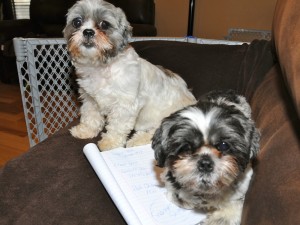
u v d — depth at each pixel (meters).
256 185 0.34
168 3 1.63
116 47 0.55
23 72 0.69
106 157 0.49
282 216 0.26
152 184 0.44
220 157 0.39
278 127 0.38
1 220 0.41
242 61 0.66
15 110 1.25
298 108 0.27
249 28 1.46
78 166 0.50
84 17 0.55
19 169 0.48
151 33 1.41
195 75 0.68
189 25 1.47
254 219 0.31
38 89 0.64
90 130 0.60
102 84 0.56
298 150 0.31
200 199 0.42
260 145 0.41
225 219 0.41
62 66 0.68
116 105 0.57
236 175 0.39
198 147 0.39
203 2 1.54
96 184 0.46
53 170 0.49
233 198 0.42
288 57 0.32
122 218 0.41
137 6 1.46
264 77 0.58
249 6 1.44
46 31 1.56
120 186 0.43
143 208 0.40
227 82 0.66
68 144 0.56
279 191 0.29
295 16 0.36
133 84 0.56
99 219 0.40
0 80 1.62
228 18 1.51
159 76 0.61
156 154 0.44
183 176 0.39
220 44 0.71
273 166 0.33
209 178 0.38
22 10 2.02
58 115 0.70
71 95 0.70
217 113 0.41
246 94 0.61
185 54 0.70
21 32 1.53
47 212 0.41
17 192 0.44
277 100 0.44
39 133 0.68
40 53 0.62
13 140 1.00
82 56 0.54
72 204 0.42
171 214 0.40
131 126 0.58
